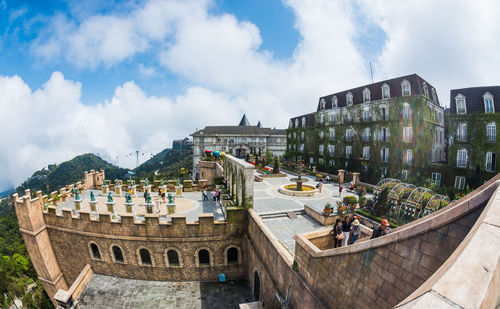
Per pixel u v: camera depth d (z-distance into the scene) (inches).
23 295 1189.1
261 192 1210.6
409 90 1453.0
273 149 3422.7
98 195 1223.5
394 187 964.0
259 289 668.7
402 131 1464.1
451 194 1087.0
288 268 451.5
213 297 736.3
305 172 1827.0
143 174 6151.6
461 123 1226.0
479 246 112.1
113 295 746.2
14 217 2849.4
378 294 248.1
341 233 440.8
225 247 789.2
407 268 219.1
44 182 7066.9
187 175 4421.8
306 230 754.8
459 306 79.0
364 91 1720.0
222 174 1457.9
